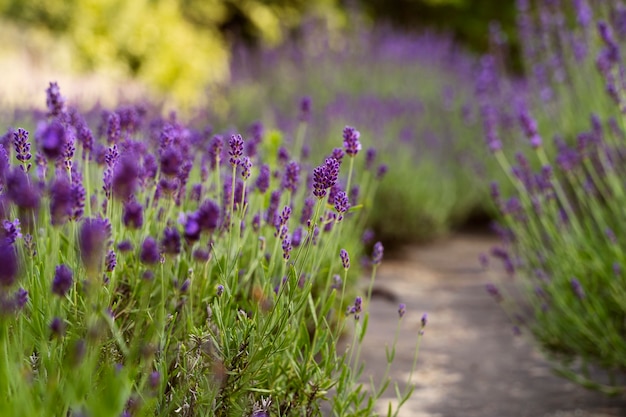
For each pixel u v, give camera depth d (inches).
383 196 252.5
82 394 52.2
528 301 177.6
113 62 402.3
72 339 62.7
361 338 82.6
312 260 98.0
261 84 315.0
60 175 76.5
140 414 53.8
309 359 80.0
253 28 551.8
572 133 185.8
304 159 147.3
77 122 101.4
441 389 117.4
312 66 321.4
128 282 83.7
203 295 81.7
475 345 142.9
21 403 48.9
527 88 241.9
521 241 153.9
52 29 399.2
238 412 70.4
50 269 67.5
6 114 184.4
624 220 127.6
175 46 428.8
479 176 254.2
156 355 70.8
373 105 267.3
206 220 60.0
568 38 192.5
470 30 605.6
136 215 56.9
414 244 268.5
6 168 60.9
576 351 135.7
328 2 551.2
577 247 134.6
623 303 120.6
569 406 111.0
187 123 213.2
